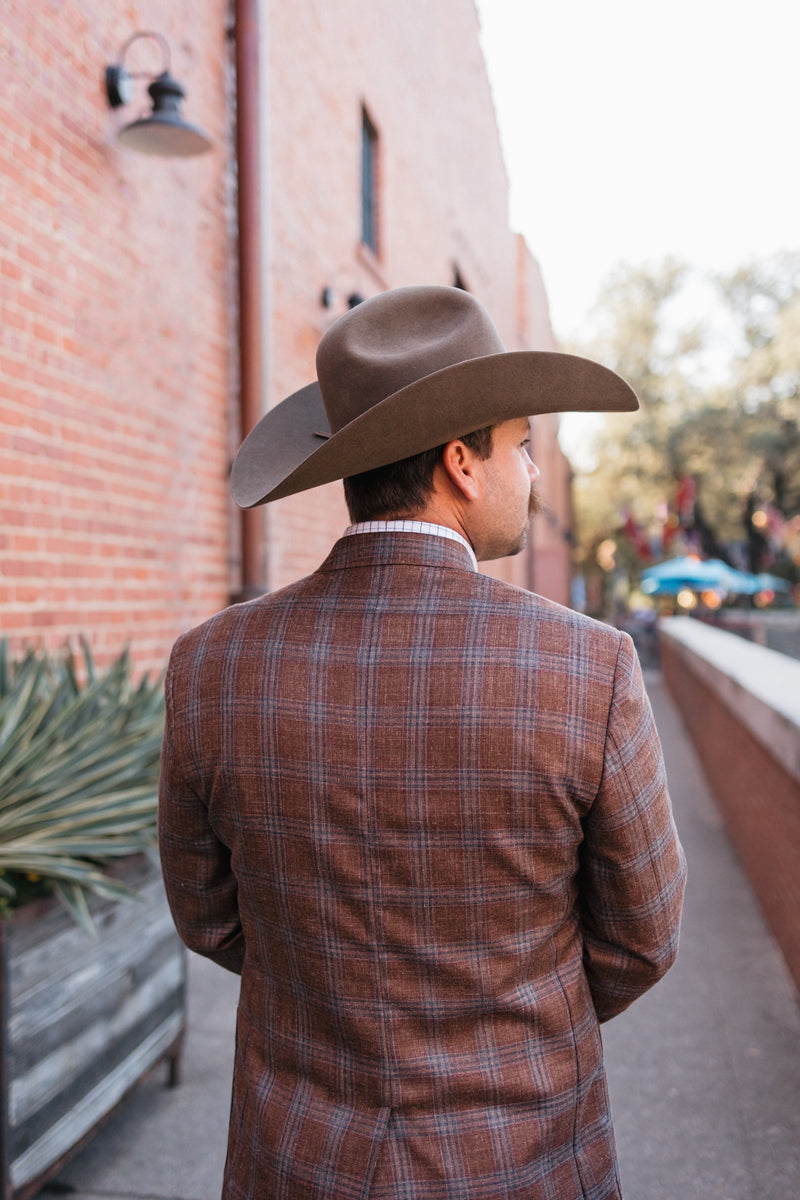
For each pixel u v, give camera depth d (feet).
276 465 4.41
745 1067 10.00
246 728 3.63
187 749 3.80
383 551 3.71
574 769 3.32
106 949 8.20
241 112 16.78
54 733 8.71
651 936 3.65
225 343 16.87
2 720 8.60
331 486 22.07
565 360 3.35
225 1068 10.18
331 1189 3.40
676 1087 9.62
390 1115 3.43
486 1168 3.35
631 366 98.89
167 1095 9.61
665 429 92.48
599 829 3.44
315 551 20.94
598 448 98.27
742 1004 11.53
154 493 14.38
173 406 14.97
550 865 3.42
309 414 4.58
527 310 60.95
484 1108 3.42
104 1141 8.79
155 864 9.12
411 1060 3.42
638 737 3.44
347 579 3.75
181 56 15.05
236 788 3.65
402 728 3.42
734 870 16.94
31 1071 7.14
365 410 3.69
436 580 3.63
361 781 3.44
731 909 14.89
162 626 14.60
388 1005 3.44
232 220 17.12
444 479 3.76
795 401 89.30
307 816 3.51
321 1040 3.61
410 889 3.41
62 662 11.30
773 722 12.41
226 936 4.25
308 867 3.53
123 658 10.82
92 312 12.67
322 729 3.51
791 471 91.66
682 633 36.70
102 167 12.87
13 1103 6.94
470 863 3.37
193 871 4.07
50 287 11.73
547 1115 3.47
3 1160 6.70
